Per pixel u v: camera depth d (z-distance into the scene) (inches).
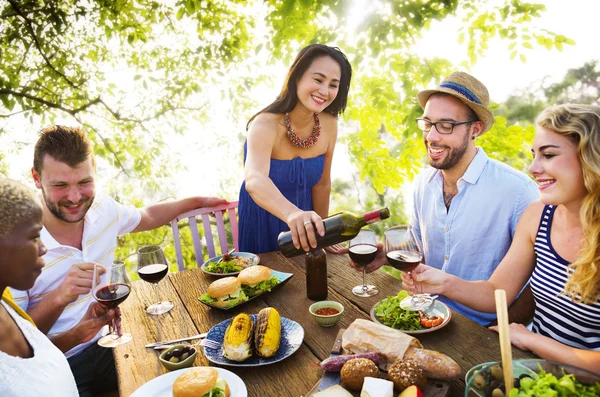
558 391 41.2
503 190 89.5
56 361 46.2
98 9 234.5
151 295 82.2
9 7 226.2
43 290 80.4
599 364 54.7
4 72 241.3
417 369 48.7
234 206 128.6
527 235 75.2
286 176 116.8
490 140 155.9
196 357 60.9
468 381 43.4
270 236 119.3
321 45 103.0
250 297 77.0
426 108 91.2
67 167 74.5
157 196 338.3
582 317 66.1
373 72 181.3
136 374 57.7
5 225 37.1
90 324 67.2
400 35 158.1
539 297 72.1
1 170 279.6
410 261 66.7
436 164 91.4
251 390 53.3
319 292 76.5
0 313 43.0
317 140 116.9
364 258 74.2
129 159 340.2
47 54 261.9
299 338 62.2
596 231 60.2
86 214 86.1
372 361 51.7
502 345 43.9
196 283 87.1
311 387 53.2
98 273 66.8
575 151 62.2
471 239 93.3
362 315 70.7
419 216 104.8
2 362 39.2
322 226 67.6
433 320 65.4
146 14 240.1
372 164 215.0
